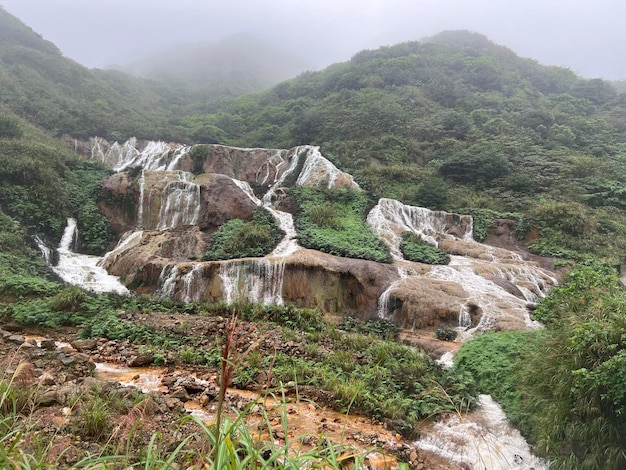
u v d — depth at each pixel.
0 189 18.59
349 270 15.11
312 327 11.26
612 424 4.66
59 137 33.44
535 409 6.18
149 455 2.39
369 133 31.80
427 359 9.26
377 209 21.84
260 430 2.67
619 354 4.68
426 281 15.17
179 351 8.60
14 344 7.86
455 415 6.68
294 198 22.92
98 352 8.46
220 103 53.03
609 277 7.77
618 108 39.28
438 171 26.84
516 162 27.25
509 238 21.19
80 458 3.62
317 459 2.56
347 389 6.91
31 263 15.11
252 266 15.26
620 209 22.47
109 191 22.53
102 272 17.30
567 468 4.94
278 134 37.53
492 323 12.78
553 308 8.02
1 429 3.66
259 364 7.95
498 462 5.69
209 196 20.83
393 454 5.56
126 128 37.88
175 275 15.43
